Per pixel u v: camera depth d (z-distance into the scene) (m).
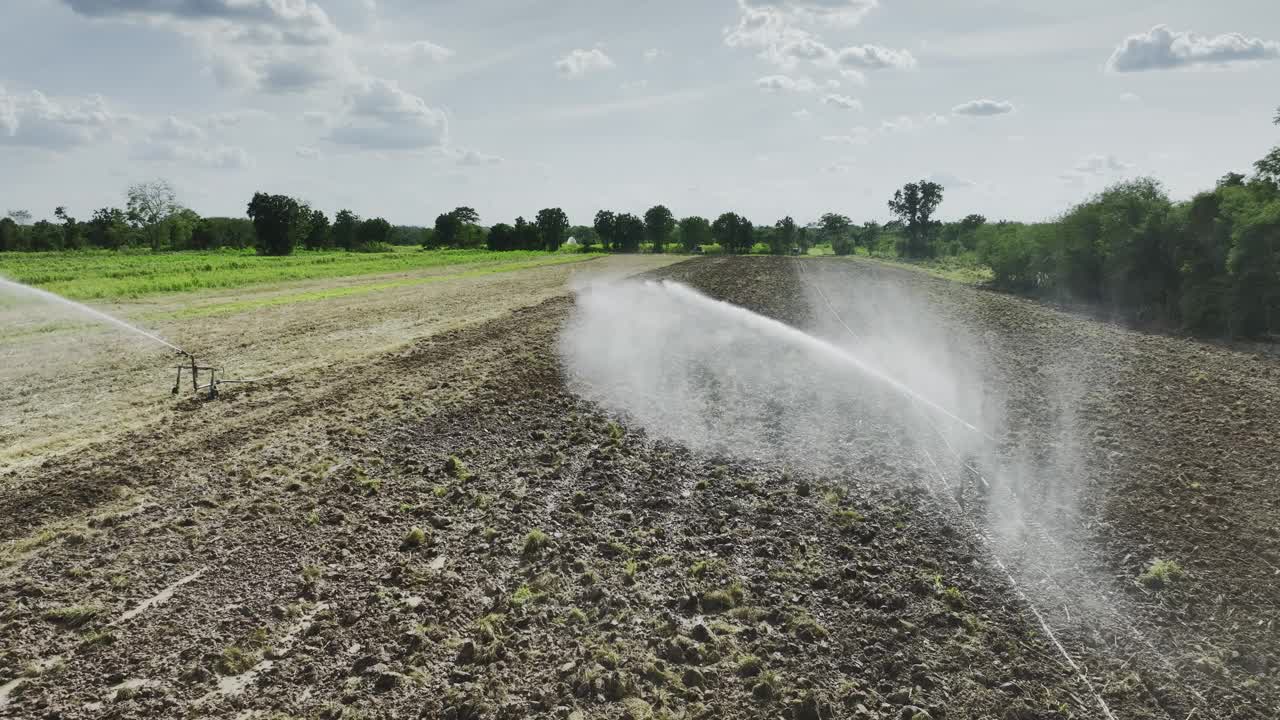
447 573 7.20
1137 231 26.56
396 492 9.28
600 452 10.81
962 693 5.57
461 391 14.36
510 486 9.53
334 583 7.02
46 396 13.82
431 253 91.06
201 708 5.27
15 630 6.23
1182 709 5.39
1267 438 11.45
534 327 23.05
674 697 5.47
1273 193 23.98
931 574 7.33
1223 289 22.09
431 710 5.22
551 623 6.39
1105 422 12.45
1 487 9.28
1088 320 25.42
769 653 6.01
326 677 5.63
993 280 40.31
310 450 10.77
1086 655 6.05
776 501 9.16
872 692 5.55
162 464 10.12
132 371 16.05
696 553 7.79
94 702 5.36
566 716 5.20
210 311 26.59
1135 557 7.68
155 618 6.39
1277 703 5.45
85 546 7.70
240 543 7.79
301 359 17.73
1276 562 7.53
